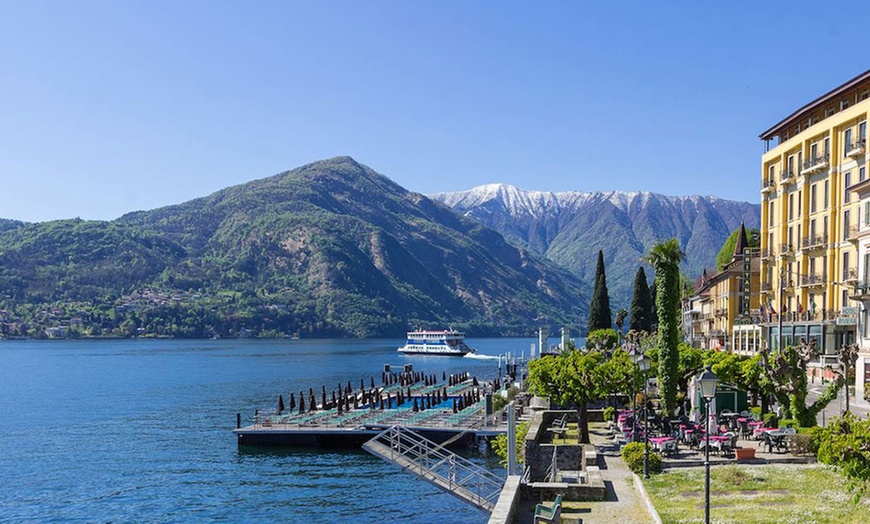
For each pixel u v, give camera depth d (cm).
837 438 2150
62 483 5662
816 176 8069
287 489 5362
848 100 7531
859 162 7175
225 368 19700
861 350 6119
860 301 6194
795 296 8425
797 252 8412
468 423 6906
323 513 4734
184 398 12069
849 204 7388
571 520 2619
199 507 4928
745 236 12381
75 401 11675
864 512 2514
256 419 7550
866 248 6109
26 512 4862
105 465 6338
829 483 2958
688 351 5109
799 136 8350
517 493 2900
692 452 3944
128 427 8681
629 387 4359
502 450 4712
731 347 10500
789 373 4122
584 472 3478
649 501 2864
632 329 11138
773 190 9119
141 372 18175
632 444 3638
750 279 10400
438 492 5197
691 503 2794
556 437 4725
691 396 5122
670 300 4638
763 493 2886
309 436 6912
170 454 6806
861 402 5884
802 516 2509
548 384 4381
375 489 5319
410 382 12662
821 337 7512
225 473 5941
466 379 14188
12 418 9594
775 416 4412
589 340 9044
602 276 10581
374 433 6819
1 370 18925
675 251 4650
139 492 5350
